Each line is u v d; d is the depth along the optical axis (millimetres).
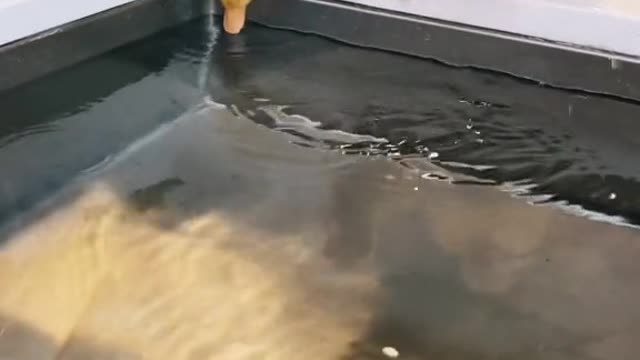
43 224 793
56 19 865
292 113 928
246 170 865
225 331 680
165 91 956
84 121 889
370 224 790
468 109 907
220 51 1012
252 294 717
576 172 828
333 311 697
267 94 955
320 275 735
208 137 910
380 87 945
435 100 922
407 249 760
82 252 765
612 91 887
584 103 898
